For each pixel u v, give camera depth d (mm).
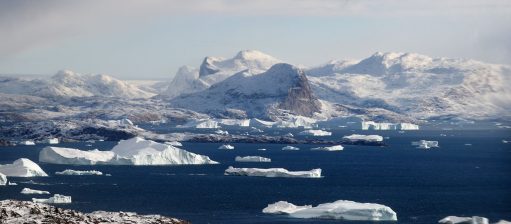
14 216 155875
